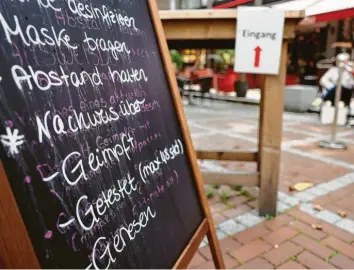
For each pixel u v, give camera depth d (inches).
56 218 36.5
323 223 109.4
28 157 34.9
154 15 62.7
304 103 340.8
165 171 57.7
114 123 48.5
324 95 288.8
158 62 62.2
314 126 273.4
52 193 36.7
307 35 543.5
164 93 62.1
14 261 31.3
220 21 99.5
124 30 54.9
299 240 99.4
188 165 64.9
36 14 39.9
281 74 102.7
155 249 50.5
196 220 62.9
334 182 145.6
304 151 197.0
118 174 47.3
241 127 275.1
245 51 98.9
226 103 441.7
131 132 51.7
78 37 45.3
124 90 51.9
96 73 47.0
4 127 33.0
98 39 48.8
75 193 39.7
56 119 39.3
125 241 45.6
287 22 97.0
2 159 32.3
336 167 166.2
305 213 116.6
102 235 42.3
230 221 111.5
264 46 97.7
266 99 105.7
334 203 124.3
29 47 38.0
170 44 136.4
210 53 625.6
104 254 41.9
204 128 271.6
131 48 55.6
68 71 42.5
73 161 40.4
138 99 54.6
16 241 31.4
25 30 38.0
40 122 37.1
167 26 101.7
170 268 52.1
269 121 107.2
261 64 99.4
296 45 565.9
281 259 90.2
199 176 65.2
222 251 94.0
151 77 59.0
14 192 32.7
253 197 131.4
